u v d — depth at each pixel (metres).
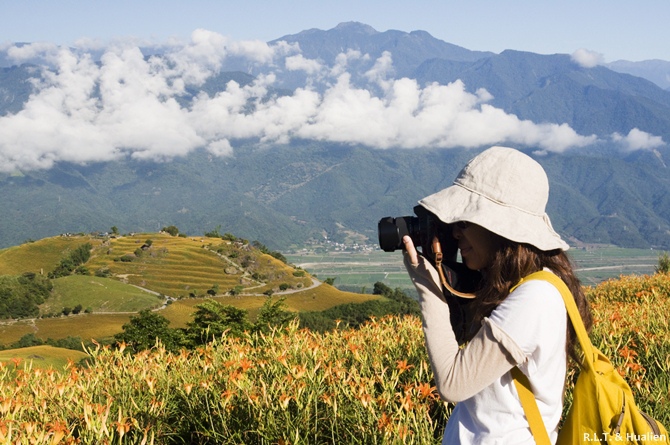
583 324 1.82
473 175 1.84
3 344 94.44
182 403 3.78
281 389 3.37
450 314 2.00
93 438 3.07
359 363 4.22
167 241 159.62
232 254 150.50
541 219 1.83
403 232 1.86
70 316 111.50
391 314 5.97
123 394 3.84
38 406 3.54
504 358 1.66
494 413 1.73
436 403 3.57
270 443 3.14
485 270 1.88
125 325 9.20
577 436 1.74
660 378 3.76
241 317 9.17
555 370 1.73
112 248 153.25
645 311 5.98
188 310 112.75
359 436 3.07
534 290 1.70
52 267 145.25
